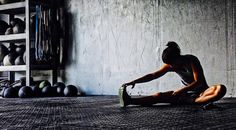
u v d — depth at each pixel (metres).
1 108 4.58
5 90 6.74
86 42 7.64
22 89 6.67
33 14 8.17
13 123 3.10
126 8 7.18
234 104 4.69
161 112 3.79
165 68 4.26
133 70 7.09
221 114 3.56
